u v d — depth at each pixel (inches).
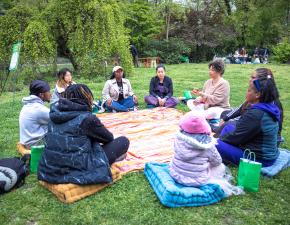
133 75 522.0
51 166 132.0
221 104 227.0
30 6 534.3
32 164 152.8
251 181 134.3
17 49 310.7
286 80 467.5
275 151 151.3
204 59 905.5
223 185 132.6
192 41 858.1
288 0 629.3
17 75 450.3
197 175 129.6
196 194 124.6
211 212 121.3
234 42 933.2
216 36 869.8
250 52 940.0
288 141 200.4
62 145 129.6
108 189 136.6
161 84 286.0
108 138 142.6
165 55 802.2
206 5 907.4
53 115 133.3
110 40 490.6
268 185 140.8
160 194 127.7
